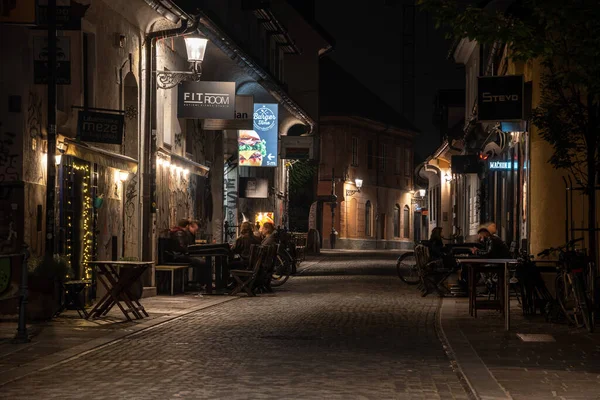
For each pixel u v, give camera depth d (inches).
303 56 2214.6
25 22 575.8
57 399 343.3
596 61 471.8
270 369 420.8
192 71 901.8
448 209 2201.0
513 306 780.0
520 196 975.0
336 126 2837.1
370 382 386.3
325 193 2824.8
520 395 354.9
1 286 524.1
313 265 1622.8
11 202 609.9
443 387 375.2
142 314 680.4
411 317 689.6
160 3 826.2
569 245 650.8
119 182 833.5
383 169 3097.9
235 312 720.3
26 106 616.4
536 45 475.8
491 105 807.1
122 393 356.2
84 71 749.9
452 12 479.2
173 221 1025.5
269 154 1424.7
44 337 534.6
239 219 1507.1
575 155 677.3
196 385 375.9
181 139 1062.4
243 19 1432.1
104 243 790.5
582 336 560.1
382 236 3100.4
